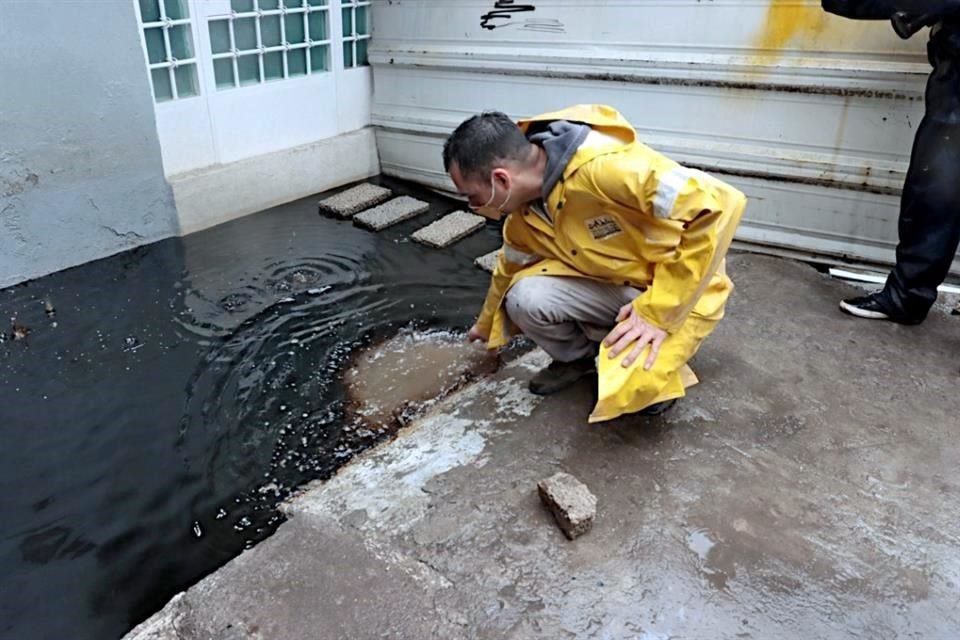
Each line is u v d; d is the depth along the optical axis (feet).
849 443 6.25
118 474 6.44
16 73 8.55
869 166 8.84
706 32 9.36
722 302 5.99
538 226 5.94
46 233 9.44
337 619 4.52
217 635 4.43
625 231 5.55
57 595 5.33
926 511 5.55
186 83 10.44
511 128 5.40
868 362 7.39
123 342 8.30
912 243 7.63
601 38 10.18
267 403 7.38
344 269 10.05
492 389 7.02
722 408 6.69
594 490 5.71
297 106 11.88
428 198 12.57
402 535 5.27
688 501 5.61
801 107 9.09
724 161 9.80
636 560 5.09
